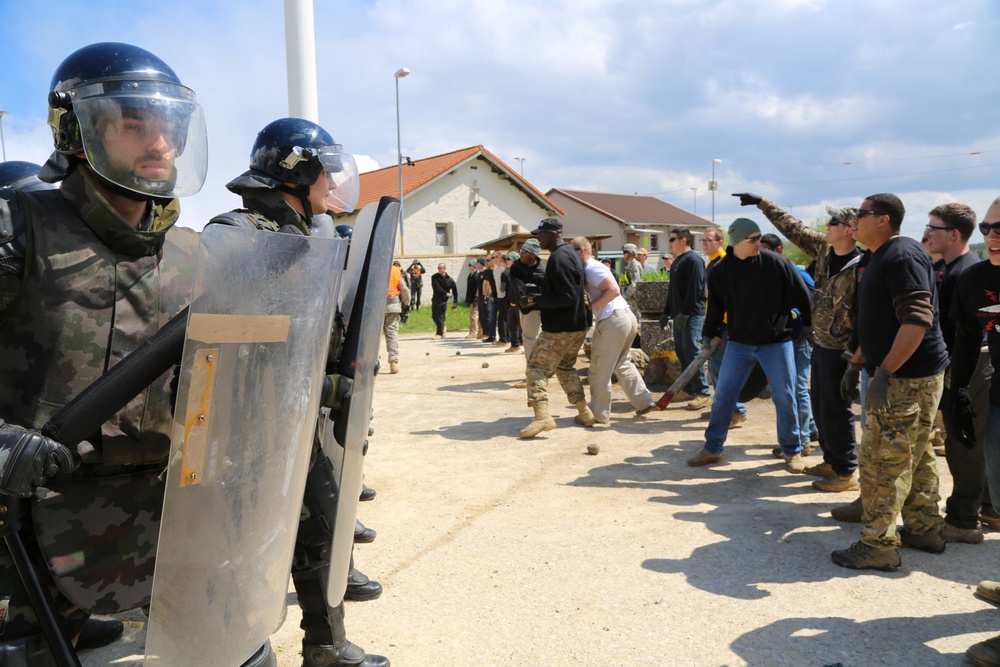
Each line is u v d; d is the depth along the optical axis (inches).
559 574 130.9
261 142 84.4
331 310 63.0
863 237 133.7
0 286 57.9
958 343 128.5
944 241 159.9
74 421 53.4
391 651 104.6
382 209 72.7
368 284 70.5
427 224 1238.3
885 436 126.1
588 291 252.8
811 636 106.7
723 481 186.5
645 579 127.9
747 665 99.6
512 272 318.7
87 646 107.9
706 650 103.6
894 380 125.7
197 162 66.3
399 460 214.7
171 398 62.6
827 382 171.9
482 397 322.0
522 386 342.3
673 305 284.2
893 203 130.6
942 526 137.6
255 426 57.2
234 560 57.2
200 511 54.3
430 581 129.0
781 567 131.7
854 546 132.0
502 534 151.5
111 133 58.9
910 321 120.2
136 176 60.1
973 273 122.1
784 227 187.8
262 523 59.1
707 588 123.6
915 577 126.4
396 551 143.4
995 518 149.4
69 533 62.1
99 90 58.4
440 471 201.0
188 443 52.8
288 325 58.7
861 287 135.3
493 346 569.9
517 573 131.6
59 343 60.3
